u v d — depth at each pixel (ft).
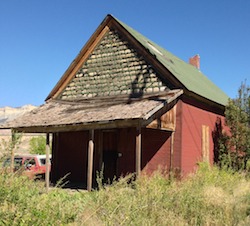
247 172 51.65
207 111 55.47
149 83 48.52
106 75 53.57
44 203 20.24
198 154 50.67
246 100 56.65
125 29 52.16
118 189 28.50
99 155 53.47
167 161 46.03
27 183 23.03
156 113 41.04
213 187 36.29
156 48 60.29
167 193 29.14
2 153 21.76
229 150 56.95
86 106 50.01
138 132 37.32
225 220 25.21
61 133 58.80
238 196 33.91
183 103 46.98
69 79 57.52
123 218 21.85
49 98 58.95
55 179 57.11
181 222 24.34
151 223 22.95
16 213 17.16
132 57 51.42
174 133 46.11
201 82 65.10
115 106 44.86
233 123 56.44
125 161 50.21
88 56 56.59
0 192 18.92
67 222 20.01
